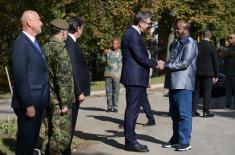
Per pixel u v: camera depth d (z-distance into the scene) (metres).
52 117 7.34
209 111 12.91
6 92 23.25
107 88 14.17
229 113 13.64
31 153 6.72
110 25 23.36
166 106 15.46
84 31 22.61
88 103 16.70
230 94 14.88
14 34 21.70
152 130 10.97
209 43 12.57
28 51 6.49
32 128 6.61
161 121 12.25
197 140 9.92
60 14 20.94
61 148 7.35
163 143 9.62
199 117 12.77
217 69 12.63
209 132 10.77
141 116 12.94
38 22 6.64
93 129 11.16
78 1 21.47
